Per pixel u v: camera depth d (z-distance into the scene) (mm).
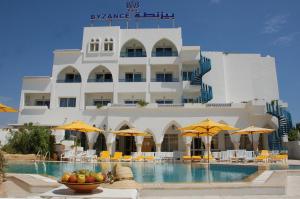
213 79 36750
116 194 4750
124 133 25203
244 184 8203
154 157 25406
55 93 36281
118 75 36781
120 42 38156
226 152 24438
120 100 36281
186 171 17203
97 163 21953
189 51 36531
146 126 30562
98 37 38000
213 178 13789
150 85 36062
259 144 32594
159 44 38875
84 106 35875
